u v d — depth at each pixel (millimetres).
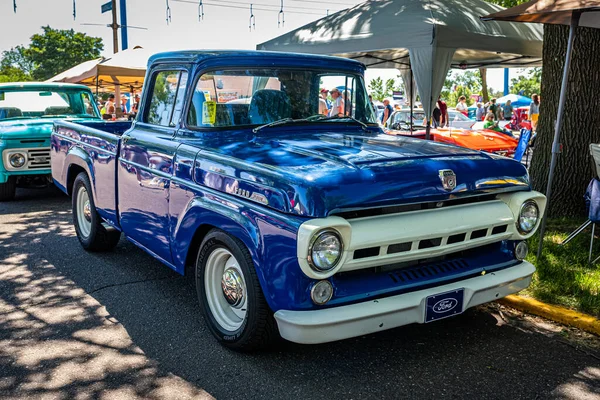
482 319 4176
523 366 3482
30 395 3184
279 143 3773
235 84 4145
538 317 4195
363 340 3836
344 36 8461
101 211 5266
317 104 4527
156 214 4203
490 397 3137
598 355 3633
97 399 3139
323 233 2861
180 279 5125
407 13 7988
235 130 4066
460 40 7812
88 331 4035
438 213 3293
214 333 3725
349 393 3184
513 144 11047
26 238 6637
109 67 13508
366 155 3400
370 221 3062
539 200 3703
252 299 3287
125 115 14914
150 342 3844
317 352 3658
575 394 3166
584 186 6676
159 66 4508
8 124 8648
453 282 3422
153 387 3260
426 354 3641
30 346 3805
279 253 2998
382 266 3297
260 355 3621
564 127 6625
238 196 3316
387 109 16922
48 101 9516
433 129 11859
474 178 3416
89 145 5402
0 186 8688
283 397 3146
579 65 6469
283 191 3006
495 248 3797
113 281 5074
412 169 3230
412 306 3143
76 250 6086
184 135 4090
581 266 5055
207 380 3332
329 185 2949
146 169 4293
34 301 4629
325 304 3016
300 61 4430
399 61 10711
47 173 8594
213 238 3561
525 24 8961
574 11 4824
